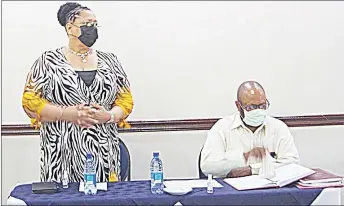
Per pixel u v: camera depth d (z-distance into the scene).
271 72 3.90
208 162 2.90
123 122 3.19
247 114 2.90
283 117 3.91
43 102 2.96
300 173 2.63
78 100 2.98
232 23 3.85
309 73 3.92
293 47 3.91
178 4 3.80
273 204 2.50
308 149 3.92
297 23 3.90
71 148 2.99
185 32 3.82
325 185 2.57
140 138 3.81
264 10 3.86
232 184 2.65
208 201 2.46
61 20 3.06
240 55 3.87
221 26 3.84
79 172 2.99
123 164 3.20
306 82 3.92
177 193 2.45
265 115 2.90
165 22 3.80
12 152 3.73
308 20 3.90
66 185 2.70
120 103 3.13
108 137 3.07
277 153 3.00
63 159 2.99
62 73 2.97
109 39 3.76
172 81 3.84
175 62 3.83
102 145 3.03
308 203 2.53
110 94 3.07
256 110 2.88
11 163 3.73
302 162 3.92
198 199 2.45
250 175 2.82
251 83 2.97
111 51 3.77
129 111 3.15
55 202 2.38
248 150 2.97
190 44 3.83
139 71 3.80
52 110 2.93
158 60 3.81
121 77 3.16
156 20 3.80
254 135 2.99
